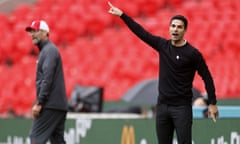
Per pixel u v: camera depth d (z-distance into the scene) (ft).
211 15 233.35
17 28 250.16
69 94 216.54
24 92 224.33
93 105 147.74
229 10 234.79
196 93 138.92
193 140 111.55
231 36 222.69
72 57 228.02
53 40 246.88
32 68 229.86
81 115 136.98
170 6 247.09
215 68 207.82
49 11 253.85
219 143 112.68
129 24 89.40
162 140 90.17
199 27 226.38
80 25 247.50
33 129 104.01
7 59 247.29
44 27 104.53
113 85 210.59
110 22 245.24
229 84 200.44
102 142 125.49
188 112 87.51
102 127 125.70
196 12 234.99
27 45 245.24
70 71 223.51
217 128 112.57
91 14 247.70
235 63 210.79
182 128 87.04
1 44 248.11
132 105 180.86
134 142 120.47
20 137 142.10
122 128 122.72
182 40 87.66
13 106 223.30
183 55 86.43
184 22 86.99
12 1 262.47
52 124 104.06
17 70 230.89
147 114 157.17
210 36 223.71
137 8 246.68
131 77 212.23
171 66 87.10
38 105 102.27
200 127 111.96
